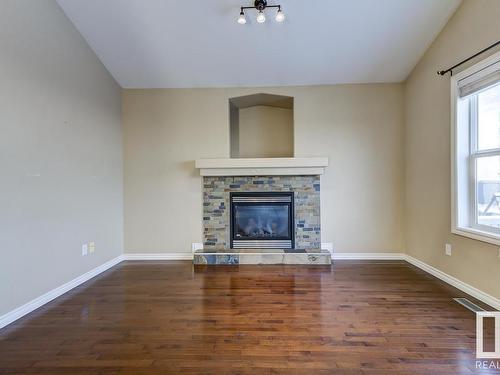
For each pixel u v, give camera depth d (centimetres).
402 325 229
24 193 258
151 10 309
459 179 304
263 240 432
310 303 273
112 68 395
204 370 178
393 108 422
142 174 439
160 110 437
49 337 217
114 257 414
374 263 406
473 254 285
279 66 392
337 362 184
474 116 295
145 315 252
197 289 313
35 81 271
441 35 330
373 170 425
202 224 436
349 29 330
